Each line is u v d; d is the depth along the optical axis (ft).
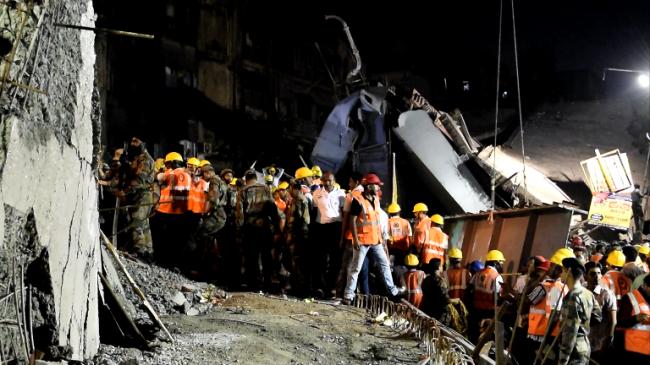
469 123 134.31
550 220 36.73
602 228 67.41
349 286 31.91
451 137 55.21
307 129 139.74
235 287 34.24
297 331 24.04
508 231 40.14
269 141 123.75
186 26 115.14
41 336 13.16
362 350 22.45
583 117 126.72
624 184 58.34
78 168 14.89
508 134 80.02
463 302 32.40
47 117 13.19
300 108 140.36
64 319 13.75
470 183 53.26
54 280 13.04
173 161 36.65
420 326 24.82
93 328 16.69
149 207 33.47
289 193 35.65
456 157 53.06
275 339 22.39
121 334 18.69
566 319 18.70
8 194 10.68
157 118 106.73
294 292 34.14
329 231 35.01
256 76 129.59
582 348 19.10
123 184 33.65
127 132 101.65
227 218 36.78
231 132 119.14
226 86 122.01
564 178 89.04
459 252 36.42
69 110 14.65
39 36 12.56
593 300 19.52
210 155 110.42
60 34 14.02
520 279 29.60
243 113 124.77
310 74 143.02
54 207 12.99
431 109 55.11
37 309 12.88
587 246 47.42
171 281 30.07
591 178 59.98
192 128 112.37
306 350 21.54
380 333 25.59
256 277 34.71
